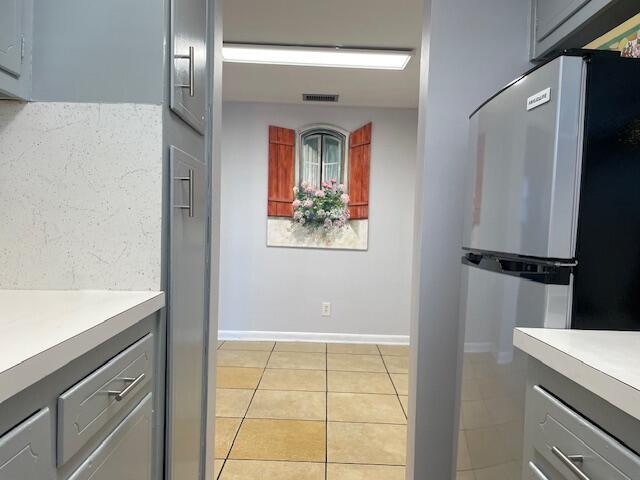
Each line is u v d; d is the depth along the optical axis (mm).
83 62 1176
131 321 989
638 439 638
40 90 1182
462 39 1740
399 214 4148
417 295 1834
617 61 1007
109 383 912
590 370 718
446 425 1801
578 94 1003
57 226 1197
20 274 1204
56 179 1192
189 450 1457
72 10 1169
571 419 789
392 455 2262
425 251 1787
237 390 3041
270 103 4086
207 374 1662
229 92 3771
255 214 4152
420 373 1801
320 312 4199
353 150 4113
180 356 1335
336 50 2824
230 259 4176
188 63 1353
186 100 1338
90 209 1194
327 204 4102
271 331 4199
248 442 2352
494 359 1221
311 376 3334
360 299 4191
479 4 1734
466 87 1747
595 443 721
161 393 1234
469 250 1528
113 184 1190
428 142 1766
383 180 4137
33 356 643
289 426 2541
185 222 1360
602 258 1015
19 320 861
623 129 1015
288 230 4156
